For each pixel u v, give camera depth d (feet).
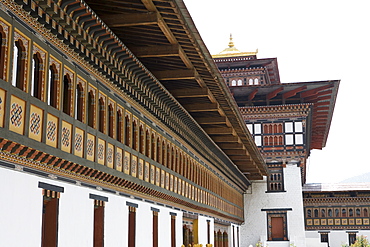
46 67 44.62
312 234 203.51
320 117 174.29
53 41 45.96
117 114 61.98
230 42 214.69
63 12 44.34
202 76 73.87
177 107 78.54
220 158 120.26
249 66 195.72
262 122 162.61
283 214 159.94
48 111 44.55
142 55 63.10
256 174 158.51
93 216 54.90
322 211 204.64
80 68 51.44
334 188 202.18
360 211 202.18
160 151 76.74
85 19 47.26
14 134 39.06
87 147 52.19
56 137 45.98
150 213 73.41
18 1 39.75
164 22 56.13
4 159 39.14
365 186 203.00
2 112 38.01
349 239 201.36
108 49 53.72
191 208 97.40
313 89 157.48
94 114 54.29
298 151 160.25
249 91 161.38
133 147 66.33
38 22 43.06
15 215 40.14
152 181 72.02
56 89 46.62
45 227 46.78
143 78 63.87
